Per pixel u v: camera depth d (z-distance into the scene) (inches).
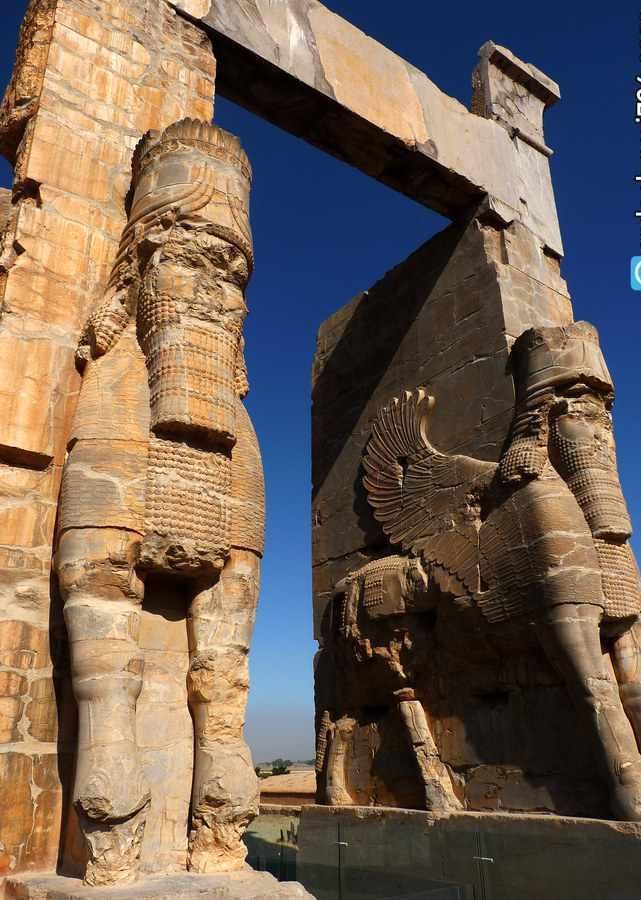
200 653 134.1
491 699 270.2
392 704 300.2
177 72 214.5
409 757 286.0
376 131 306.7
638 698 239.1
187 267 145.4
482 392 303.3
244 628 138.0
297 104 294.5
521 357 287.4
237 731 133.6
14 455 147.5
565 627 237.1
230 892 111.1
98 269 171.8
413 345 347.6
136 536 128.6
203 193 148.8
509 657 264.2
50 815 129.6
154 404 136.3
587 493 255.1
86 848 112.7
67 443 140.2
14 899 115.6
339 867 278.7
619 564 250.2
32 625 138.3
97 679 119.6
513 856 235.5
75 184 177.2
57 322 161.5
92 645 121.1
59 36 189.8
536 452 265.0
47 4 197.0
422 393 326.3
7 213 189.0
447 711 281.6
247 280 154.1
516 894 231.3
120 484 129.5
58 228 170.1
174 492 132.1
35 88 188.1
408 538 308.5
